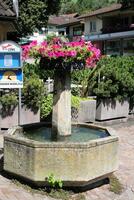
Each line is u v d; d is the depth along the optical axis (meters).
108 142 6.37
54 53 6.20
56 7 35.47
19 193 6.14
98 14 52.94
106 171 6.43
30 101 10.40
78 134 7.09
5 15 12.12
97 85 12.04
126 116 12.54
